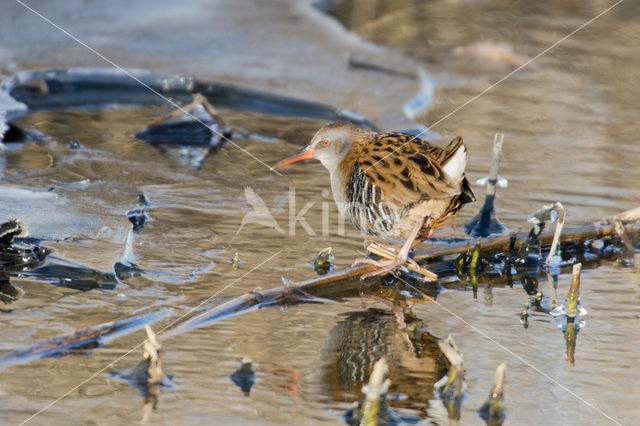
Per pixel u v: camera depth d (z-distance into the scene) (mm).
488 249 8938
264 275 8125
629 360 6633
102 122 13203
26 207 9234
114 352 6457
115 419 5551
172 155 11773
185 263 8312
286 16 20562
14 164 10820
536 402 5945
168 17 19625
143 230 9078
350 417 5684
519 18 21734
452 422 5645
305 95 14648
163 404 5762
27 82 14297
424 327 7207
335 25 19938
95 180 10469
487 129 13469
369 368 6387
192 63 16297
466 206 10391
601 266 8930
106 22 18859
